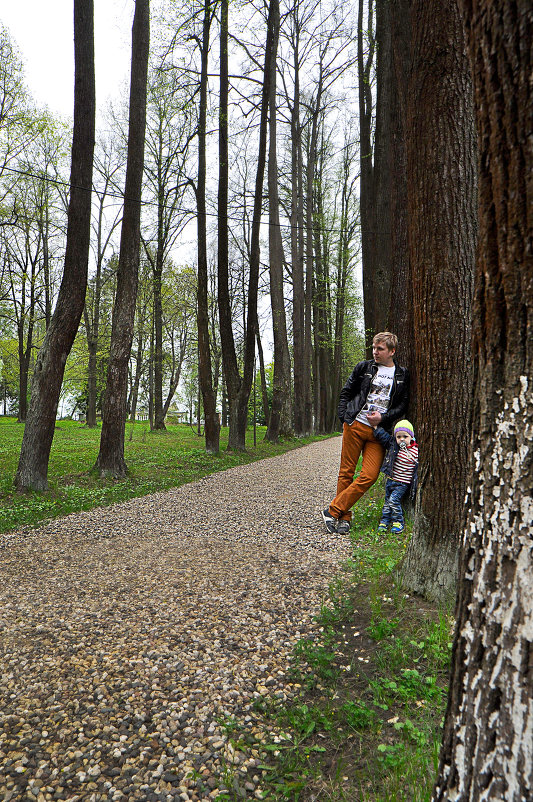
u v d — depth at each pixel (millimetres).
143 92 11461
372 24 13664
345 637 3238
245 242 29406
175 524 6816
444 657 2748
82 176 9414
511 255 1214
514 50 1137
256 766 2188
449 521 3480
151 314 25438
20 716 2574
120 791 2070
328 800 1966
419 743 2125
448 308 3484
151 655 3143
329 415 38906
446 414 3480
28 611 3875
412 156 3699
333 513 5977
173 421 45344
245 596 4062
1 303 27438
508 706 1131
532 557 1142
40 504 8195
